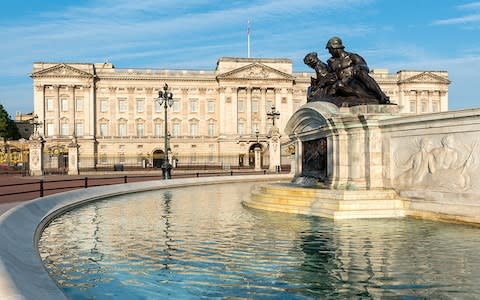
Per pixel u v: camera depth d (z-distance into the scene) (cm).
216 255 1016
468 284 786
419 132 1513
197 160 10638
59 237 1248
